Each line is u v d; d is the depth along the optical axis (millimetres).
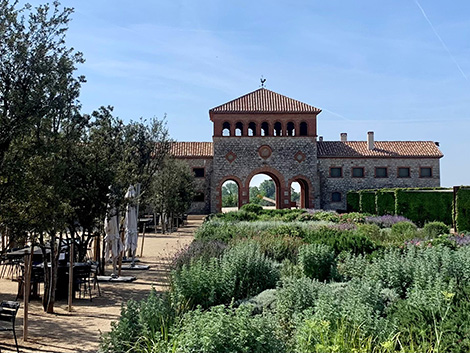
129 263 19922
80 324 10039
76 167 12891
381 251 13562
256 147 47750
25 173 9156
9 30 9125
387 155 49969
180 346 5312
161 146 29797
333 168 49812
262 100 49438
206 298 9523
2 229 9305
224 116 47844
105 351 6535
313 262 12000
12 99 8906
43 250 11484
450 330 5816
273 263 12844
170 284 10523
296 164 47844
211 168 49719
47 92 9742
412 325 6078
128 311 7090
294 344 6551
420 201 36156
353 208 47000
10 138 8891
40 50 9406
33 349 8219
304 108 48250
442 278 9008
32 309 11578
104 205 14008
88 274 12938
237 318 5637
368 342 5742
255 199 74500
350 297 7398
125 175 16062
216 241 16766
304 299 8000
